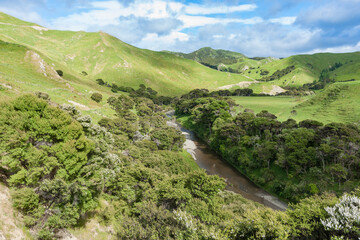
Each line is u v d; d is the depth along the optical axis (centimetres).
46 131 1994
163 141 6931
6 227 1412
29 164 1798
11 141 1712
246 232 1928
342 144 4722
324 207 2014
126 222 2277
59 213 1758
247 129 8025
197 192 2802
